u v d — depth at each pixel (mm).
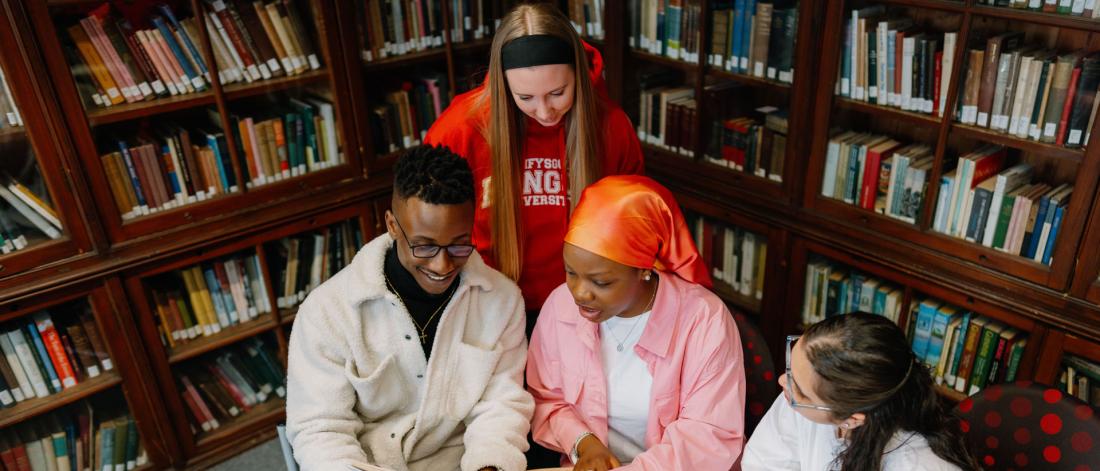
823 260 2396
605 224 1303
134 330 2236
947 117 1924
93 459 2391
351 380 1446
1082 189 1729
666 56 2523
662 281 1462
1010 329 2043
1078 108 1706
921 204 2078
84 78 1965
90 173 2027
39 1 1823
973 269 1985
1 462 2250
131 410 2361
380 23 2377
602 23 2660
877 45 2010
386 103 2520
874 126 2219
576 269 1339
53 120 1919
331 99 2395
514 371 1607
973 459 1257
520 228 1781
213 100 2182
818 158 2229
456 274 1436
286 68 2291
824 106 2152
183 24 2096
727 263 2732
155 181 2168
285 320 2572
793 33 2154
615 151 1867
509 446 1486
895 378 1148
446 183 1261
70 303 2152
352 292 1431
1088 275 1780
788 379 1252
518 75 1555
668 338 1461
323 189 2451
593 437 1531
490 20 2621
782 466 1419
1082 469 1327
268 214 2348
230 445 2602
